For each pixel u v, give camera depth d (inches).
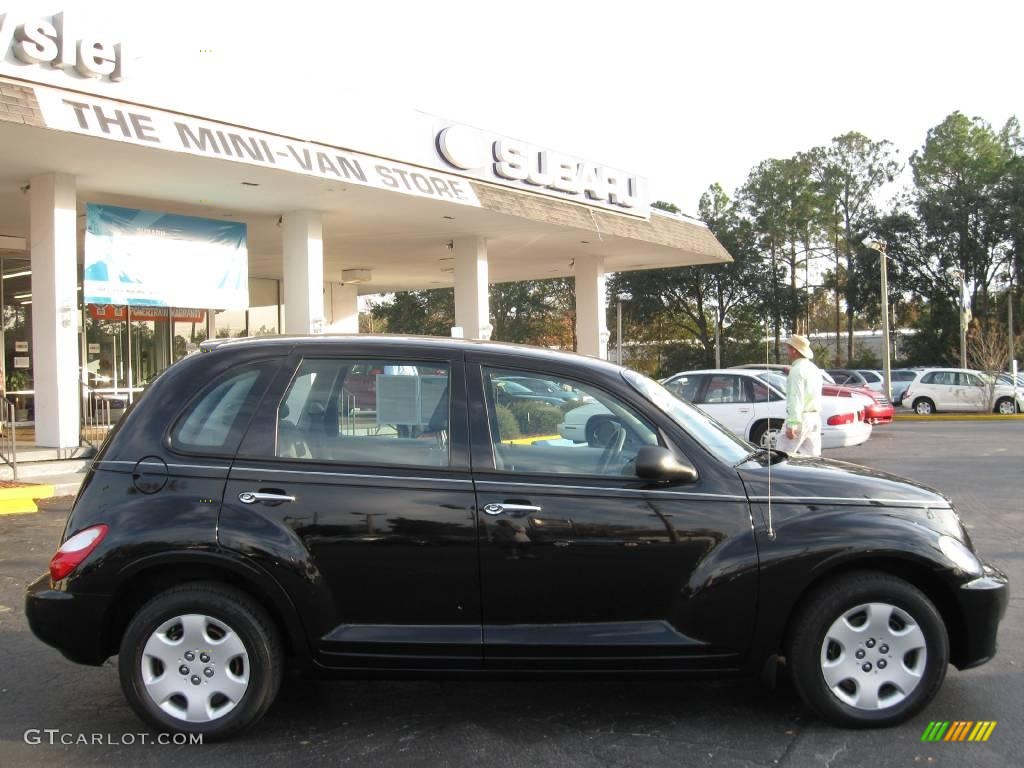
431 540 156.0
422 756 152.1
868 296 2180.1
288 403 165.3
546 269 1085.8
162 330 805.2
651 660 156.1
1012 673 189.0
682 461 162.2
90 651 158.6
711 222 2261.3
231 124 507.8
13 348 764.0
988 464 535.8
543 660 155.9
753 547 156.3
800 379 355.9
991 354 1240.8
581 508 157.1
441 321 2304.4
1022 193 1983.3
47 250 537.0
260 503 157.2
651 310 2292.1
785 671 190.5
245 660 156.7
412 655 156.3
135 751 155.4
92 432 598.5
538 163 709.9
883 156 2288.4
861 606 157.1
